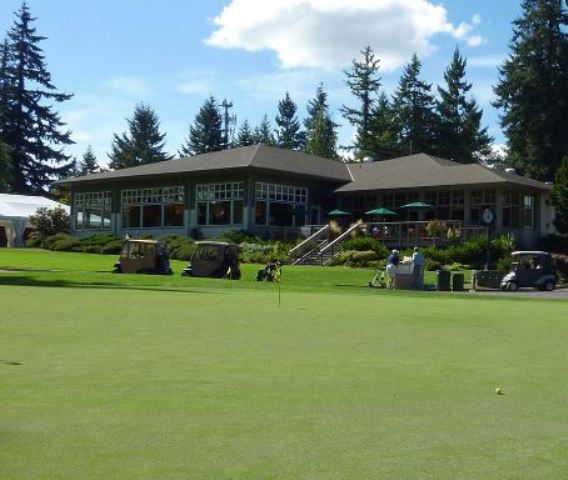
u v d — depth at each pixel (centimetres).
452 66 9006
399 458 469
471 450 490
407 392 680
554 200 4566
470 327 1280
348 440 510
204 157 5362
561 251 4638
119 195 5681
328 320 1349
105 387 677
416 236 4331
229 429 533
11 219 6050
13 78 8881
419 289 3100
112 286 2362
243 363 832
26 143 8850
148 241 3344
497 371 806
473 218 4700
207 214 5088
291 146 11725
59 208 6212
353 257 4000
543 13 6900
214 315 1393
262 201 4916
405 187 4797
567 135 6750
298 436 518
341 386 704
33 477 420
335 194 5181
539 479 431
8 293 1884
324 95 11488
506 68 7106
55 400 619
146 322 1234
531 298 2467
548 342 1073
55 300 1664
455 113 9006
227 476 427
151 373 755
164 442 496
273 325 1237
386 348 982
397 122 8906
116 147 11844
